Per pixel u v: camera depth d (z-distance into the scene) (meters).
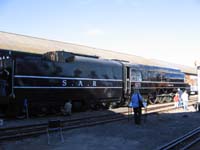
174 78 39.97
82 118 19.48
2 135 13.56
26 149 11.14
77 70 23.50
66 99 22.55
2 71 19.30
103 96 26.03
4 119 19.44
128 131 15.25
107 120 18.72
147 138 13.49
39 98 20.56
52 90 21.38
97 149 11.28
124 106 29.77
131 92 29.14
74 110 24.25
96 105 26.11
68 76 22.66
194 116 22.11
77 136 13.73
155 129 15.95
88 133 14.53
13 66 19.03
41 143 12.20
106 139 13.15
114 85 27.33
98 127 16.42
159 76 35.16
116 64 27.95
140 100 17.64
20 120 19.03
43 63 20.84
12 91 18.91
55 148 11.34
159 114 23.23
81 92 23.75
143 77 31.36
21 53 19.70
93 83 24.94
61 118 20.19
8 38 30.72
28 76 19.81
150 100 33.81
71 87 22.86
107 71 26.58
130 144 12.21
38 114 21.11
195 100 41.12
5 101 18.98
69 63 22.86
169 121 19.12
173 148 11.35
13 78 18.98
